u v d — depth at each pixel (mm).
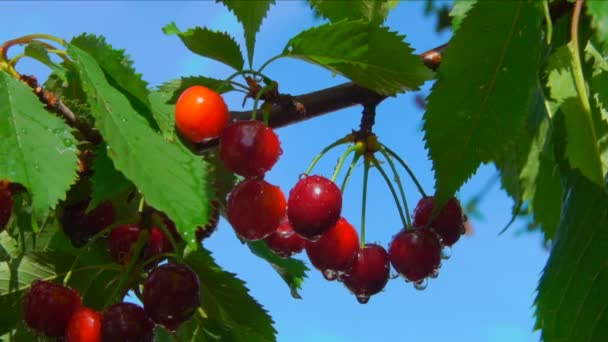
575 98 444
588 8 387
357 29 471
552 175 531
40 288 484
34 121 437
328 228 492
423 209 523
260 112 523
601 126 468
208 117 469
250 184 485
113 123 429
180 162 435
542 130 522
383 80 485
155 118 459
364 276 521
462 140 429
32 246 545
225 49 504
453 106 424
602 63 471
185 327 526
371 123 521
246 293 528
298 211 489
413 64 475
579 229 466
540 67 479
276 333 530
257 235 488
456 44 413
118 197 527
